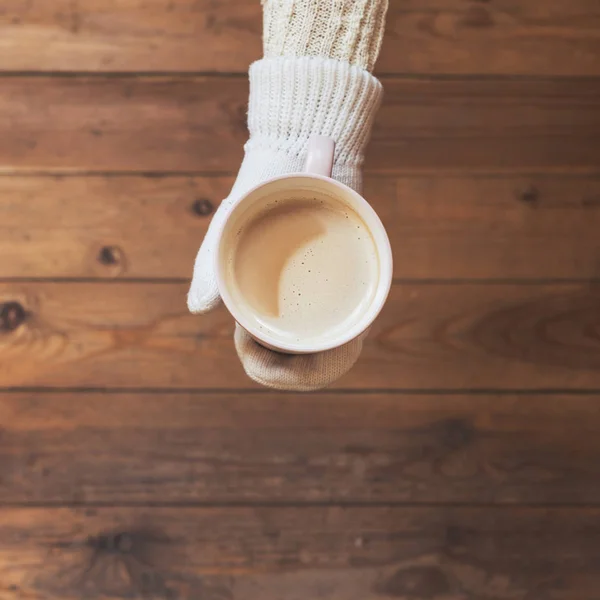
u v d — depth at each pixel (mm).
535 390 836
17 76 817
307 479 833
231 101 822
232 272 568
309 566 834
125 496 829
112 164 821
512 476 838
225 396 829
